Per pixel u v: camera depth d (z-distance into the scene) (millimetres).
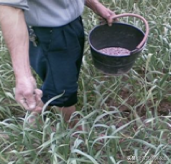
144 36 2484
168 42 3393
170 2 4086
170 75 3170
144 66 3260
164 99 3035
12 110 2959
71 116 2510
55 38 2195
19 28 1856
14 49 1868
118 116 2836
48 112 2420
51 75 2338
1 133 2426
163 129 2523
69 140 2369
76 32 2266
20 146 2484
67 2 2143
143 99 2816
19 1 1832
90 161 2209
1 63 3230
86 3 2586
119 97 2879
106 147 2371
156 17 3695
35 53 2334
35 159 2309
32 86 1861
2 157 2299
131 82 3031
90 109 2871
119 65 2441
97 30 2637
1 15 1832
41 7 2109
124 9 3984
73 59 2328
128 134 2674
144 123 2619
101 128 2668
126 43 2705
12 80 3061
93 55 2492
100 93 2988
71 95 2455
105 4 4113
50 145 2416
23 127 2377
